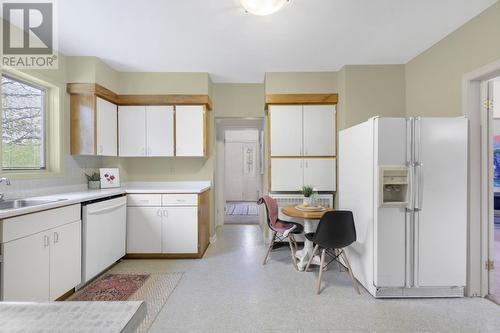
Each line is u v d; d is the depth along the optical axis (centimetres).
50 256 188
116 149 334
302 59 307
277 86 345
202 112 341
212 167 375
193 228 303
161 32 243
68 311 51
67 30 237
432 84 273
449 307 201
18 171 239
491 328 175
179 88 342
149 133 339
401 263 213
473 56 221
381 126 212
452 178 215
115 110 332
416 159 212
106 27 233
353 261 253
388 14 217
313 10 211
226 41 262
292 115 346
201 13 214
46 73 257
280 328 174
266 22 228
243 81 386
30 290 171
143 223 301
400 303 207
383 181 211
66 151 281
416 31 244
